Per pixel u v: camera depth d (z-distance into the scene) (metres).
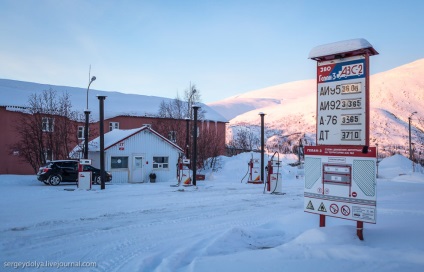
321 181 7.56
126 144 28.61
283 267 5.54
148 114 45.38
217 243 7.51
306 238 7.13
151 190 20.08
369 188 6.83
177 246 7.82
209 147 38.00
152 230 9.62
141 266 6.23
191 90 46.75
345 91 7.35
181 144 38.31
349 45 7.09
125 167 28.56
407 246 6.36
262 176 26.47
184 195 17.75
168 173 30.64
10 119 34.81
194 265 5.79
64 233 9.18
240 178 30.64
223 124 49.56
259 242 8.03
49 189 20.12
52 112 34.06
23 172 35.16
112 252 7.39
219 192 19.36
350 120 7.25
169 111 45.12
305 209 7.84
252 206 14.26
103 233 9.22
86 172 20.61
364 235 7.23
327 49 7.40
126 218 11.40
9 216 11.41
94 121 39.25
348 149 7.14
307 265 5.59
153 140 30.00
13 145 34.38
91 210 12.81
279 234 8.91
